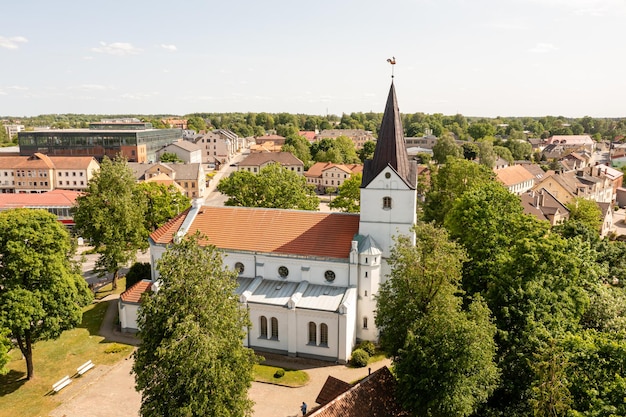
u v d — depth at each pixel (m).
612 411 26.17
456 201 63.69
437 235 39.56
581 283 50.09
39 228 44.91
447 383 33.53
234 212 58.06
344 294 50.94
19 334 43.72
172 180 136.38
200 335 28.62
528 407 37.28
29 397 43.47
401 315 38.50
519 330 40.09
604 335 32.72
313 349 50.59
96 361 49.81
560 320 40.03
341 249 52.50
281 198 75.94
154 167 146.25
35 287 44.59
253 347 52.56
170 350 28.11
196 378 29.23
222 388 30.19
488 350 34.25
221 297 30.91
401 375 35.75
